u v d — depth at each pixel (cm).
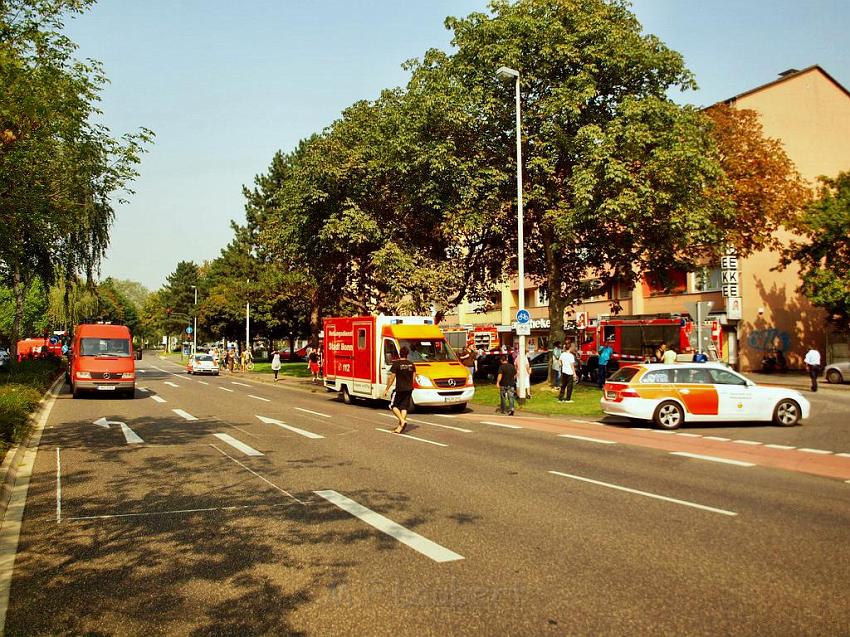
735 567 546
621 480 927
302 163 2869
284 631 425
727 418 1584
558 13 2327
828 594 484
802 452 1205
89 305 4831
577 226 2306
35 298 6025
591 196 2088
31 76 1088
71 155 1235
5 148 1110
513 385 1988
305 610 459
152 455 1138
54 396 2412
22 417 1373
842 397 2358
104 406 2062
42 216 1252
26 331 6544
